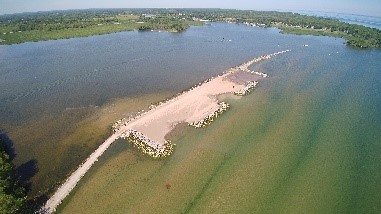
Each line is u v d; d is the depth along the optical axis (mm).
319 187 39656
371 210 36219
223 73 82500
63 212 34906
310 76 81812
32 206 35312
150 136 49688
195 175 41344
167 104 61531
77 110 59125
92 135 50188
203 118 55969
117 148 46625
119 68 86125
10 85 72125
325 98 67250
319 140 50406
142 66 88312
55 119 55562
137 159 44281
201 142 48906
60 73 81000
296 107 62344
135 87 71750
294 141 49812
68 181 39562
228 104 62562
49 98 64812
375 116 59375
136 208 35688
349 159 45594
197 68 87312
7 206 30953
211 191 38531
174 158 44781
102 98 65062
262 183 40062
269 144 48812
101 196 37375
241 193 38250
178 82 75625
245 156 45656
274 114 58969
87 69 84562
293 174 41938
